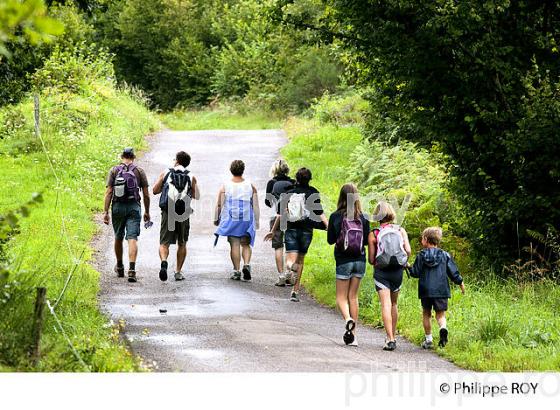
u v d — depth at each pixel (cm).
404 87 3138
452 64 2948
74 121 5666
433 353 2080
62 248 3153
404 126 3397
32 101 5734
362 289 2711
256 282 2981
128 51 11081
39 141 4966
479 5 2795
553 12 2997
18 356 1622
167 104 10794
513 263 2962
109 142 5450
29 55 2461
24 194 4062
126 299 2608
